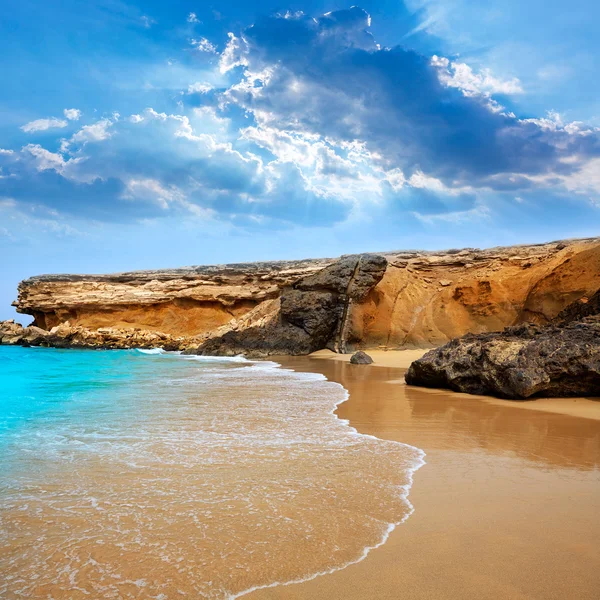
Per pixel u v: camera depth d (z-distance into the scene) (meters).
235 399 13.21
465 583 3.78
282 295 36.34
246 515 5.16
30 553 4.35
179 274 46.84
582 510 5.24
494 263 36.16
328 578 3.89
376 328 34.75
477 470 6.71
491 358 13.30
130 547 4.46
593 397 12.71
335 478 6.36
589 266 29.05
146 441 8.34
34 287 48.31
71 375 20.59
